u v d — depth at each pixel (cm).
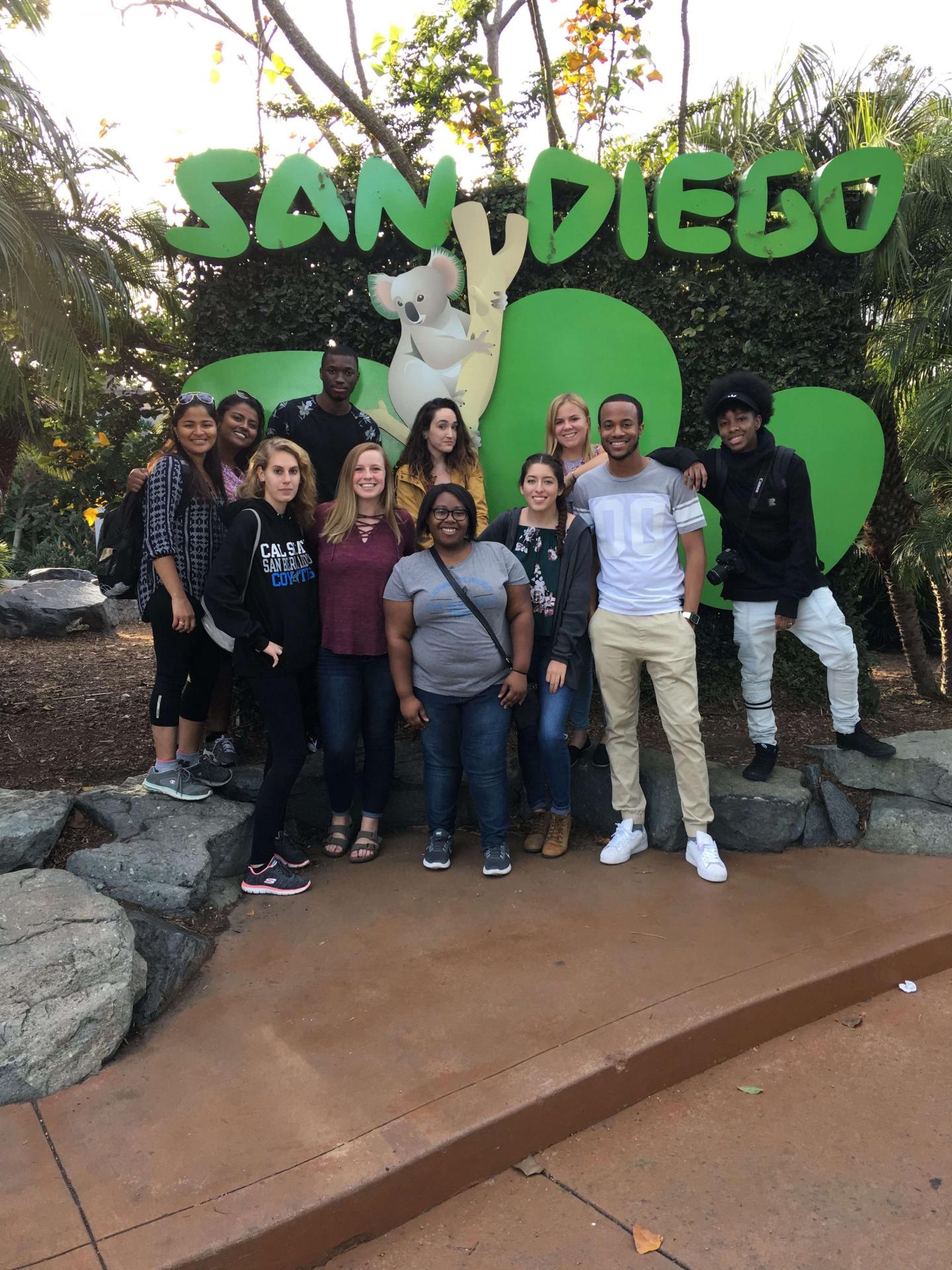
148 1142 214
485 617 347
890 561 627
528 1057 243
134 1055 252
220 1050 253
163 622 354
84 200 495
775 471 368
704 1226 201
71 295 473
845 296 509
